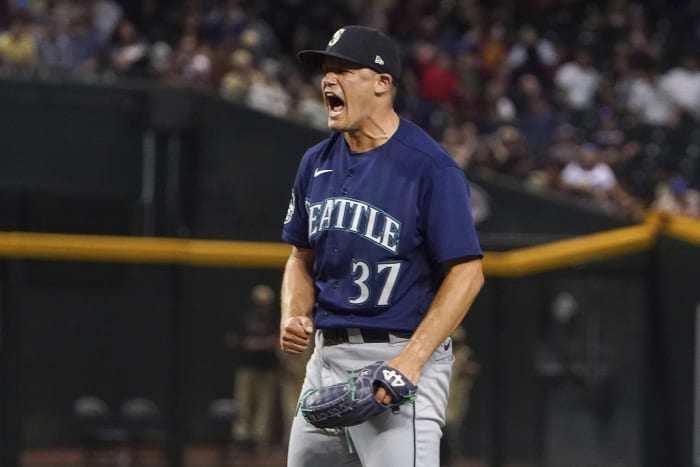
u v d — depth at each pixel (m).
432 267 13.65
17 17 47.81
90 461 37.22
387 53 13.41
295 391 37.19
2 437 29.20
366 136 13.59
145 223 45.38
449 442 33.19
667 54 63.84
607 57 62.91
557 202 43.34
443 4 61.38
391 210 13.37
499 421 31.64
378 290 13.43
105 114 44.97
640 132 53.28
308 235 14.24
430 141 13.61
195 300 40.12
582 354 31.00
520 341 31.69
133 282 39.62
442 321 13.10
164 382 39.31
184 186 45.56
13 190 44.28
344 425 13.03
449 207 13.26
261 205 45.59
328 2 60.81
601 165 49.31
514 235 43.66
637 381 29.50
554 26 64.25
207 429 38.34
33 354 39.91
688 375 26.28
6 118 44.19
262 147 45.59
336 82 13.31
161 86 45.31
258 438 37.16
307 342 13.57
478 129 50.81
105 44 50.62
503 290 31.42
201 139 45.72
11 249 29.50
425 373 13.52
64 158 44.62
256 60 50.41
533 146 50.09
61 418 40.06
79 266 38.47
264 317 37.44
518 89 56.28
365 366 13.41
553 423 31.77
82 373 40.28
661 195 49.06
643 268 27.61
